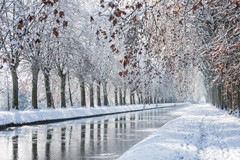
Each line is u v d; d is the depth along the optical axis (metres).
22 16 5.02
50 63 39.84
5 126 27.44
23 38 5.35
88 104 87.62
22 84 47.06
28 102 76.19
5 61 6.75
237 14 8.76
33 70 38.94
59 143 19.88
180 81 15.92
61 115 39.28
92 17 5.84
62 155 15.92
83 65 41.62
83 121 38.34
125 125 32.84
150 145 14.99
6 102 76.00
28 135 23.66
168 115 52.84
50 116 36.34
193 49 15.55
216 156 13.16
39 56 34.12
